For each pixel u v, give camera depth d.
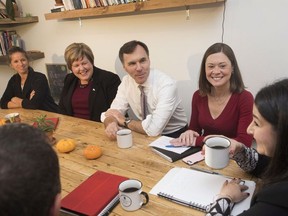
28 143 0.45
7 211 0.41
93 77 2.37
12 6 3.43
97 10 2.76
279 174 0.74
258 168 1.09
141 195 0.98
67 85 2.49
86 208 0.97
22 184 0.42
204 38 2.41
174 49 2.63
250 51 2.22
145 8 2.44
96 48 3.24
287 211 0.69
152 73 1.92
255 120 0.79
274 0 2.01
